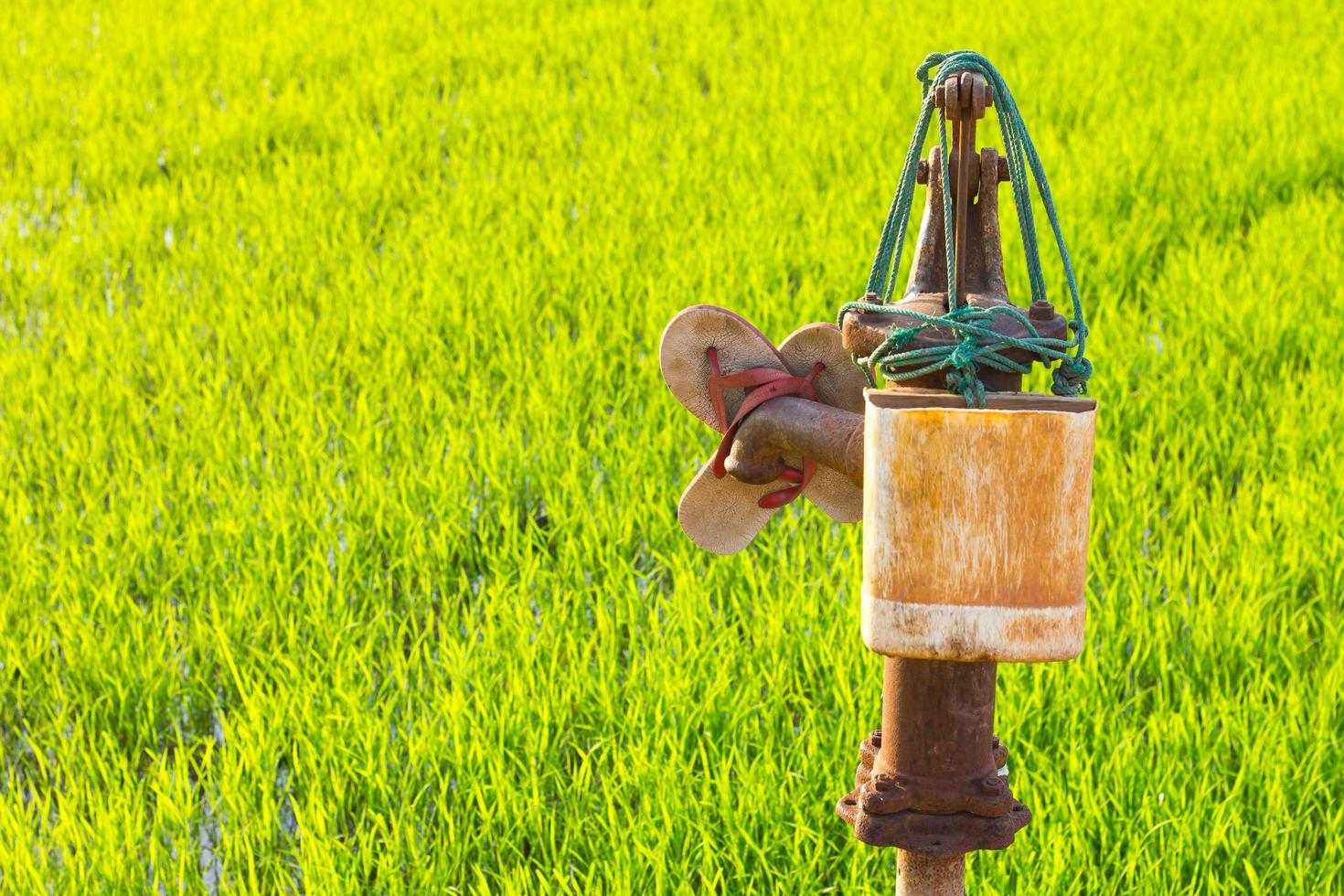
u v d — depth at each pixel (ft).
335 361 21.77
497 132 32.96
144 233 27.35
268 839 12.10
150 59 41.01
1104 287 22.22
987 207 5.57
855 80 35.09
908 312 5.37
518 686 13.28
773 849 11.55
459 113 34.24
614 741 12.71
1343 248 23.66
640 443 18.01
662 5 44.96
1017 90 33.30
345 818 12.51
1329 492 16.25
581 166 29.68
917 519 4.95
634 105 34.50
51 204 30.58
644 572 16.35
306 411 19.58
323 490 17.57
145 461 19.04
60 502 17.65
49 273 25.91
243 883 11.48
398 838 11.55
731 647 14.03
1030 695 12.89
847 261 23.30
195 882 11.80
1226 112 30.99
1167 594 14.94
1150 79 34.88
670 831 11.47
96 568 16.29
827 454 5.75
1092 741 12.77
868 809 5.61
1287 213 25.40
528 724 12.87
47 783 13.12
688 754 13.03
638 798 12.61
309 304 24.53
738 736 12.99
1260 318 20.56
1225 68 36.01
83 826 11.98
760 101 33.76
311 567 16.05
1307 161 28.17
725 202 26.91
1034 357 5.41
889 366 5.42
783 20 42.06
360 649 14.93
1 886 11.48
